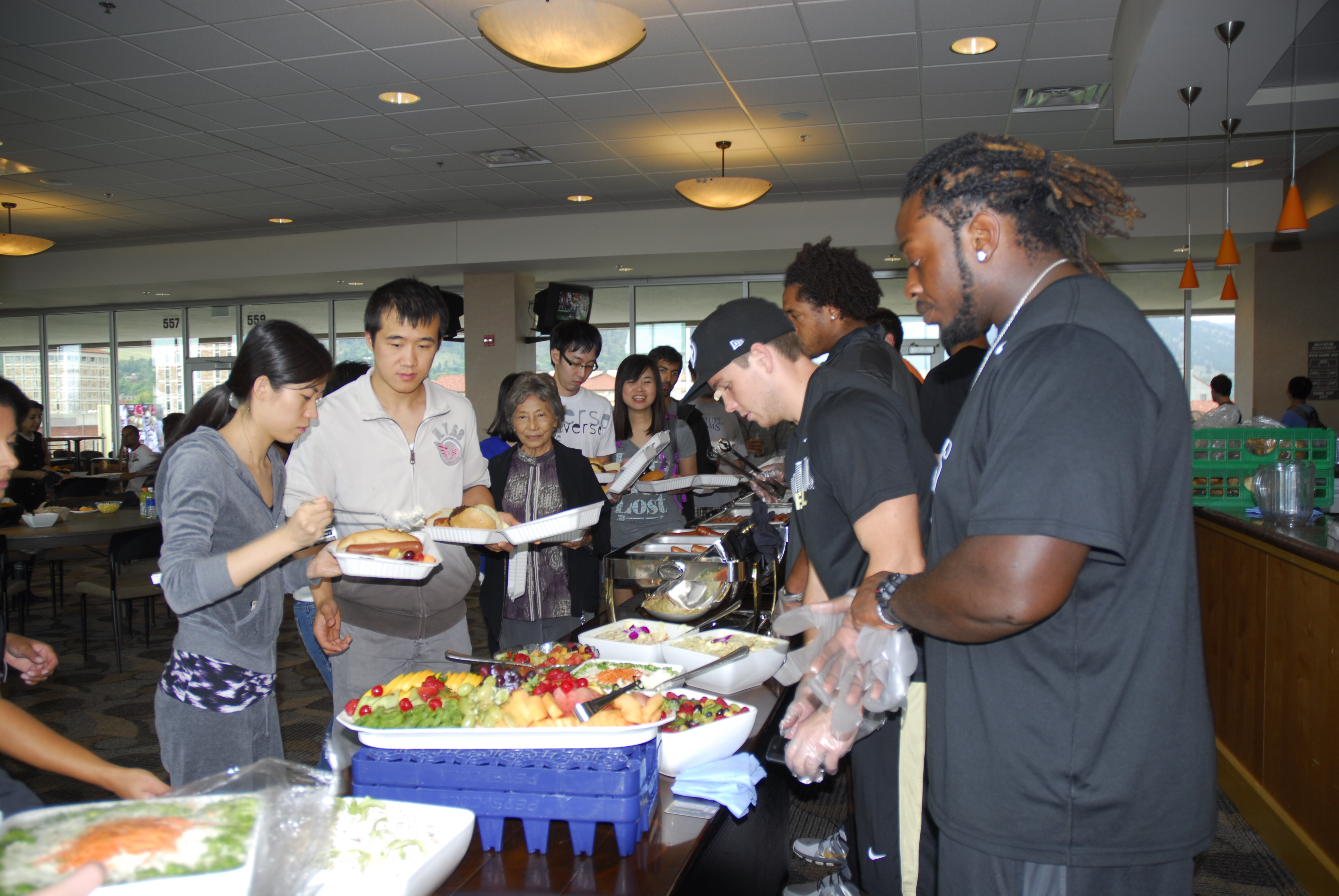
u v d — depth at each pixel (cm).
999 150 99
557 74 504
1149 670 89
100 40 458
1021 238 98
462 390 1090
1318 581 226
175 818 76
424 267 918
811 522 141
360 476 193
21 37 454
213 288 1052
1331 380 785
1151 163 673
